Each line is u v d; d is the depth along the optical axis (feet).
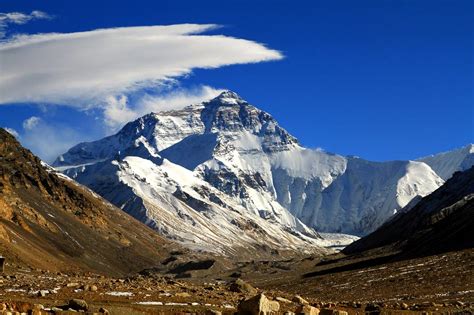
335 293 482.28
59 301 254.06
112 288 318.86
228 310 253.85
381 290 469.98
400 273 532.73
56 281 353.92
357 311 289.74
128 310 240.73
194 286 373.20
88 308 231.71
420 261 574.15
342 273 638.53
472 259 527.81
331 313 233.55
